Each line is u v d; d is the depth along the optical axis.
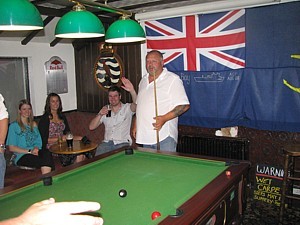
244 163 2.21
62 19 2.14
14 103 4.40
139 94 3.47
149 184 1.90
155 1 3.60
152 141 3.32
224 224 1.83
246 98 3.65
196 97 3.98
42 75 4.56
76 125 4.86
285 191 3.05
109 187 1.86
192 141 4.00
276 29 3.33
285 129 3.43
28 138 3.61
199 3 3.72
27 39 4.19
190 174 2.06
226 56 3.70
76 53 4.96
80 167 2.18
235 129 3.79
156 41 4.16
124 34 2.51
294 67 3.29
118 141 3.95
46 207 0.60
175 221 1.35
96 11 3.95
